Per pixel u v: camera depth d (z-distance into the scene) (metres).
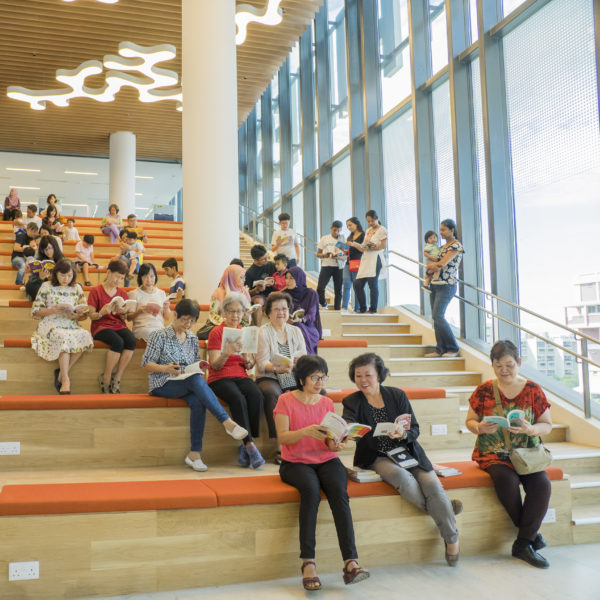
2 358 4.73
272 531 3.15
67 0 8.47
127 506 2.96
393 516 3.36
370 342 7.15
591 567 3.29
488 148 6.55
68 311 4.79
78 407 4.07
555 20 5.96
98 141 15.66
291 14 10.34
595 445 4.94
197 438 4.05
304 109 11.73
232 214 6.68
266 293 5.85
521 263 6.39
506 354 3.65
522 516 3.47
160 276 8.52
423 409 4.75
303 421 3.44
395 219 8.90
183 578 3.00
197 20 6.76
